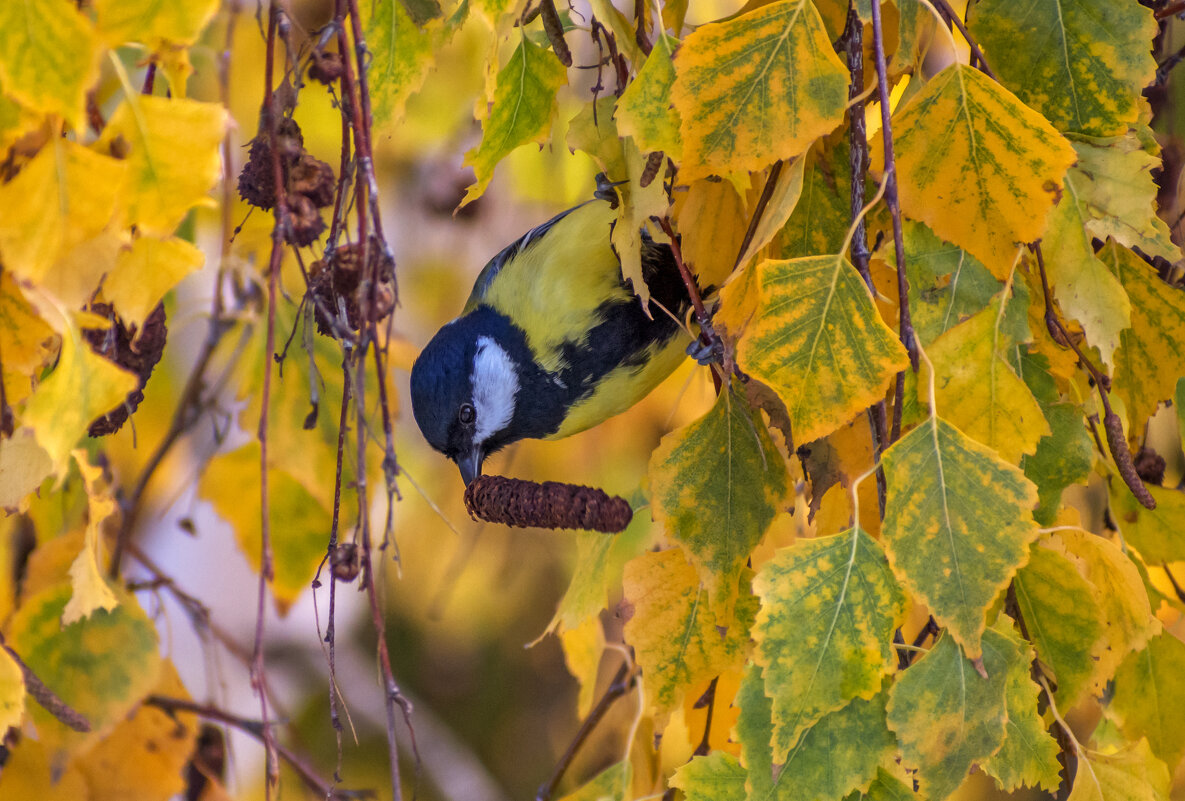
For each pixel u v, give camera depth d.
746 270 3.81
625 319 6.62
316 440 6.40
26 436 3.49
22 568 6.61
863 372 3.53
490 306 7.05
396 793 3.53
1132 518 4.75
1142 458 4.87
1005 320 3.84
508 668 11.43
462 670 11.30
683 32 4.63
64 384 3.36
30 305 3.80
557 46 4.62
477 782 10.73
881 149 4.01
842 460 4.23
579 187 9.48
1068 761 4.14
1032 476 4.00
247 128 8.08
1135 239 3.88
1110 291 3.91
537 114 4.77
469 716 11.55
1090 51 3.98
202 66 7.78
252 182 4.37
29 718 5.33
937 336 3.94
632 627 4.39
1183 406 4.65
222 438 6.80
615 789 5.17
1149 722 4.59
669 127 3.90
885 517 3.51
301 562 6.88
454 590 10.38
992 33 4.09
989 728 3.56
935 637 4.00
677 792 5.02
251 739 8.45
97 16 3.22
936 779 3.56
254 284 6.85
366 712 10.46
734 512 4.19
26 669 4.14
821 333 3.55
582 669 5.96
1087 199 3.93
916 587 3.47
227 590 8.86
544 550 10.67
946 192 3.75
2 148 3.34
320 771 9.53
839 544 3.57
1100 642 3.89
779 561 3.55
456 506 10.09
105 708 5.39
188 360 8.19
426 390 7.19
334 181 4.60
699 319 4.46
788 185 3.72
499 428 7.01
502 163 9.55
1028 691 3.65
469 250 9.96
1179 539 4.69
